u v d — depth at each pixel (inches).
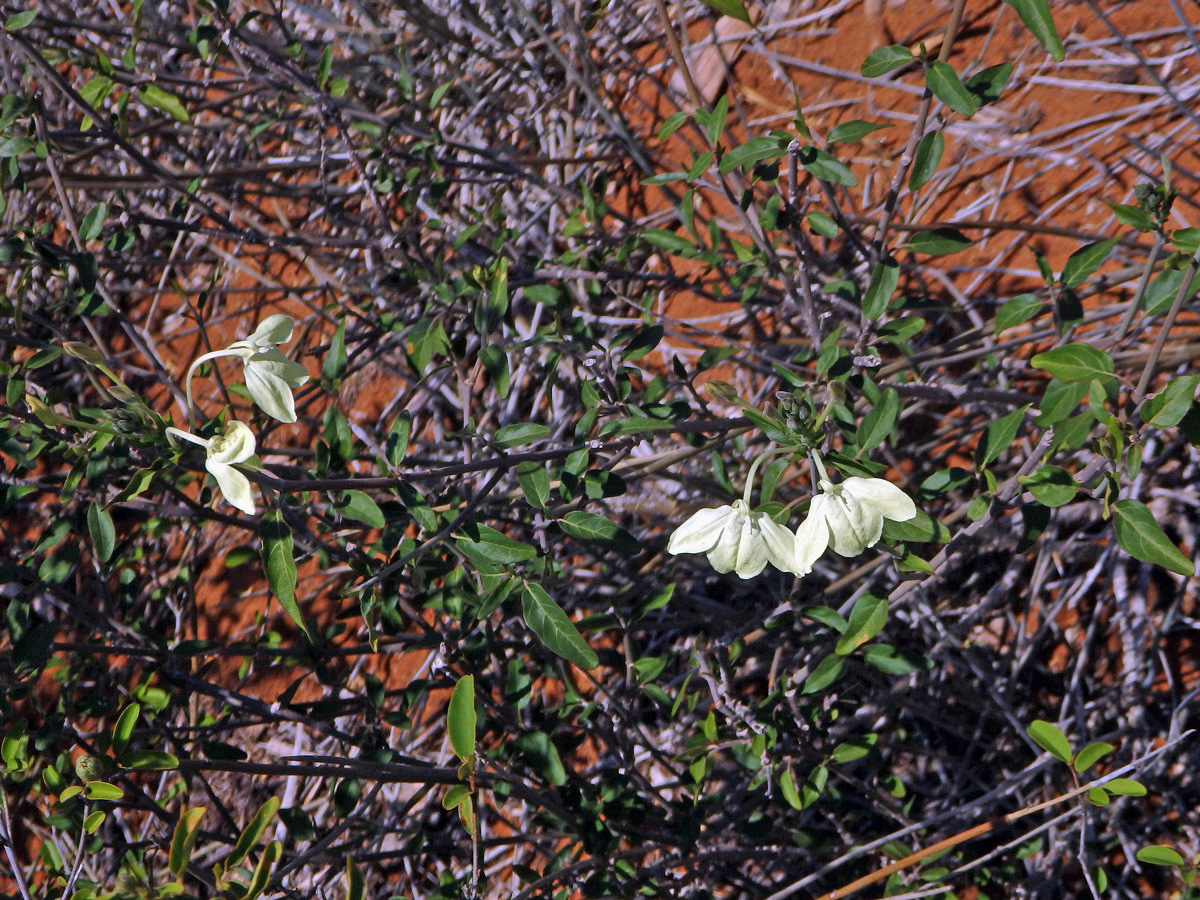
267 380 28.8
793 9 46.6
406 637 35.0
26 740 32.8
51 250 34.9
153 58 49.5
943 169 42.3
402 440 30.4
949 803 36.4
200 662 40.3
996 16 43.2
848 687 34.6
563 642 30.3
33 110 34.8
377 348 39.9
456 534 30.5
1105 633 37.0
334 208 42.9
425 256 37.8
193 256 51.8
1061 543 37.1
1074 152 40.4
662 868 33.5
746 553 28.6
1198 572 36.5
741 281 35.4
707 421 32.1
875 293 32.3
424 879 39.1
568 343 33.0
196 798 41.8
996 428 30.2
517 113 49.1
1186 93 39.8
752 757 33.3
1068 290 31.8
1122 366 35.5
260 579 44.7
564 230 38.6
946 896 32.8
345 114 41.6
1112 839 35.8
